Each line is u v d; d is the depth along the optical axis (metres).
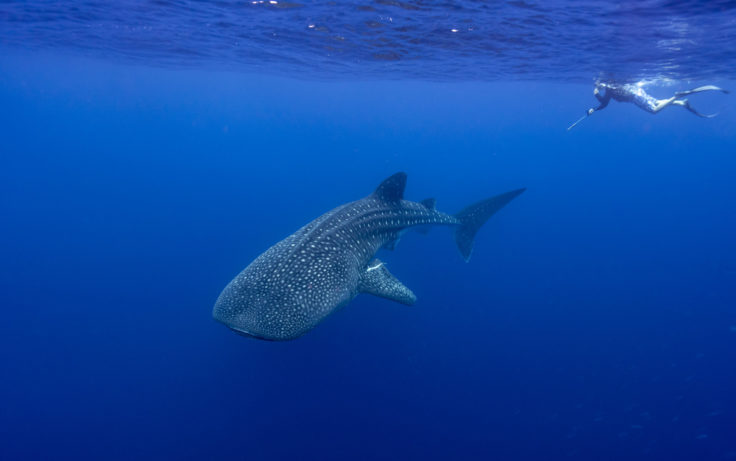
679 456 12.91
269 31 16.30
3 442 12.44
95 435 12.68
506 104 74.69
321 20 14.08
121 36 19.89
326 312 6.80
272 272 6.80
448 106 92.44
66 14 15.80
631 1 10.37
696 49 16.02
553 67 21.98
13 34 22.30
